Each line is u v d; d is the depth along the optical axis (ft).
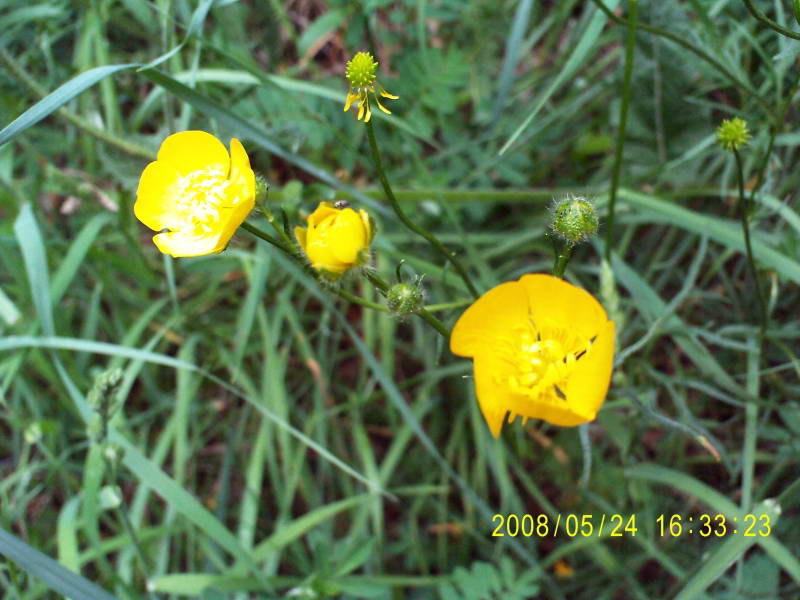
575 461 0.68
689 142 0.68
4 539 0.45
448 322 0.59
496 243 0.75
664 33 0.48
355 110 0.71
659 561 0.64
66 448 0.69
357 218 0.40
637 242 0.76
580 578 0.66
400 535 0.71
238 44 0.76
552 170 0.78
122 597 0.60
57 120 0.78
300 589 0.55
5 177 0.70
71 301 0.78
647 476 0.59
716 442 0.60
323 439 0.69
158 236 0.44
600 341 0.38
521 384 0.40
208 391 0.75
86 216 0.76
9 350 0.70
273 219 0.41
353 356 0.77
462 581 0.55
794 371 0.66
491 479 0.72
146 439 0.73
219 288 0.77
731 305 0.70
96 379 0.47
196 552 0.68
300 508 0.73
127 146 0.66
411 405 0.75
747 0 0.41
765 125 0.63
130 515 0.68
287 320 0.75
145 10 0.70
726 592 0.57
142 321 0.70
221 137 0.66
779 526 0.60
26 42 0.74
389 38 0.77
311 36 0.73
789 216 0.58
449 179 0.73
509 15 0.77
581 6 0.82
